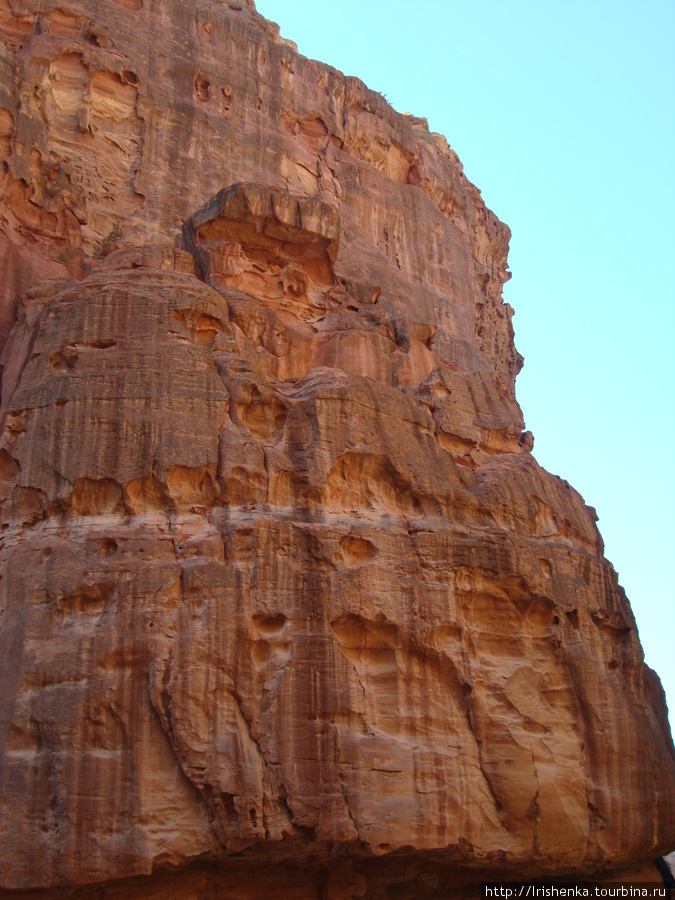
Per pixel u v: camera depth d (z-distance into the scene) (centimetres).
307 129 4384
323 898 2119
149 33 3959
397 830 2027
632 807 2427
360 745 2056
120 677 1944
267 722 1989
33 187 3170
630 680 2706
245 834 1889
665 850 2511
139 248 2628
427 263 4531
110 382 2211
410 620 2242
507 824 2209
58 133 3497
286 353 2814
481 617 2427
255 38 4312
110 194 3569
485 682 2316
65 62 3634
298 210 2998
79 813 1833
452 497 2498
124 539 2067
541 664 2455
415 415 2591
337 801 1984
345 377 2500
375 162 4600
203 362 2306
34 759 1884
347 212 4250
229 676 1994
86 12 3775
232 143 3991
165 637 1983
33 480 2147
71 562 2041
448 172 5041
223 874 2045
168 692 1936
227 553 2111
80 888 1858
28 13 3638
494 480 2667
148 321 2333
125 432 2164
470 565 2395
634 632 2770
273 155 4103
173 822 1877
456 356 4266
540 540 2673
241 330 2647
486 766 2231
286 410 2395
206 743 1925
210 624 2014
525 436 3067
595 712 2464
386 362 3017
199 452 2188
